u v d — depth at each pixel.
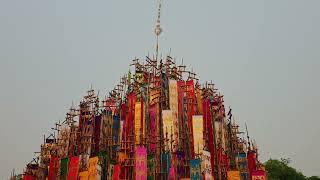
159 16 55.09
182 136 47.00
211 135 48.84
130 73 54.06
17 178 53.97
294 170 76.69
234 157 50.53
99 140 47.28
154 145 44.69
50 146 54.03
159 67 51.41
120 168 42.97
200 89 53.09
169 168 42.22
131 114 48.69
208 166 43.62
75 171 44.28
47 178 49.06
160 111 47.47
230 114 55.50
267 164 77.25
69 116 51.72
